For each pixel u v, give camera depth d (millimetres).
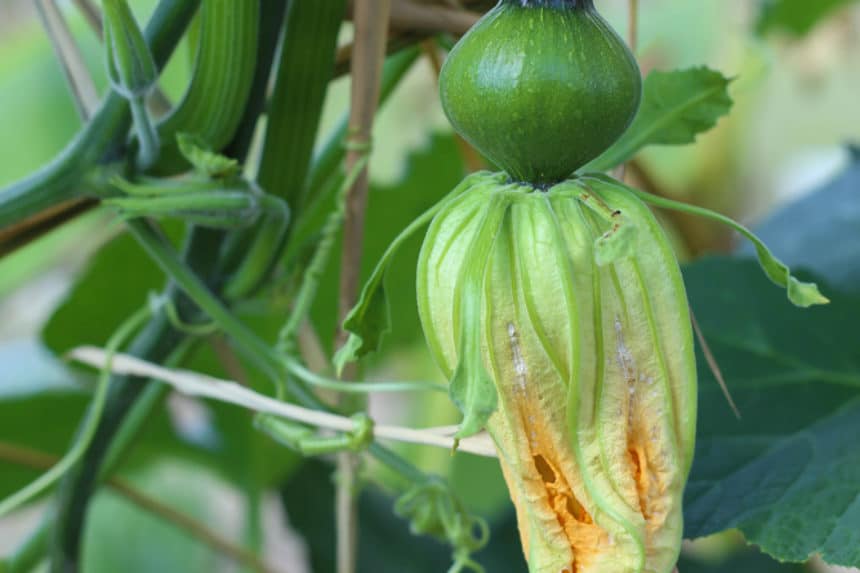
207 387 574
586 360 463
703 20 1099
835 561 522
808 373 597
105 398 605
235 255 570
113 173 544
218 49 531
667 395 467
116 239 728
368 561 764
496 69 465
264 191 562
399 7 577
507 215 466
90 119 543
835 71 1290
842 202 745
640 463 468
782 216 761
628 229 450
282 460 779
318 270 572
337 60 596
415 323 812
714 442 570
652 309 465
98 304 757
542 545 469
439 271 471
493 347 466
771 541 531
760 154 1327
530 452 469
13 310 1405
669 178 1108
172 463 844
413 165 760
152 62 521
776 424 576
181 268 561
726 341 610
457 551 564
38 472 788
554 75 462
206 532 755
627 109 469
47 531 634
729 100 554
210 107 539
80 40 893
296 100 555
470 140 476
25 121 906
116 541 859
